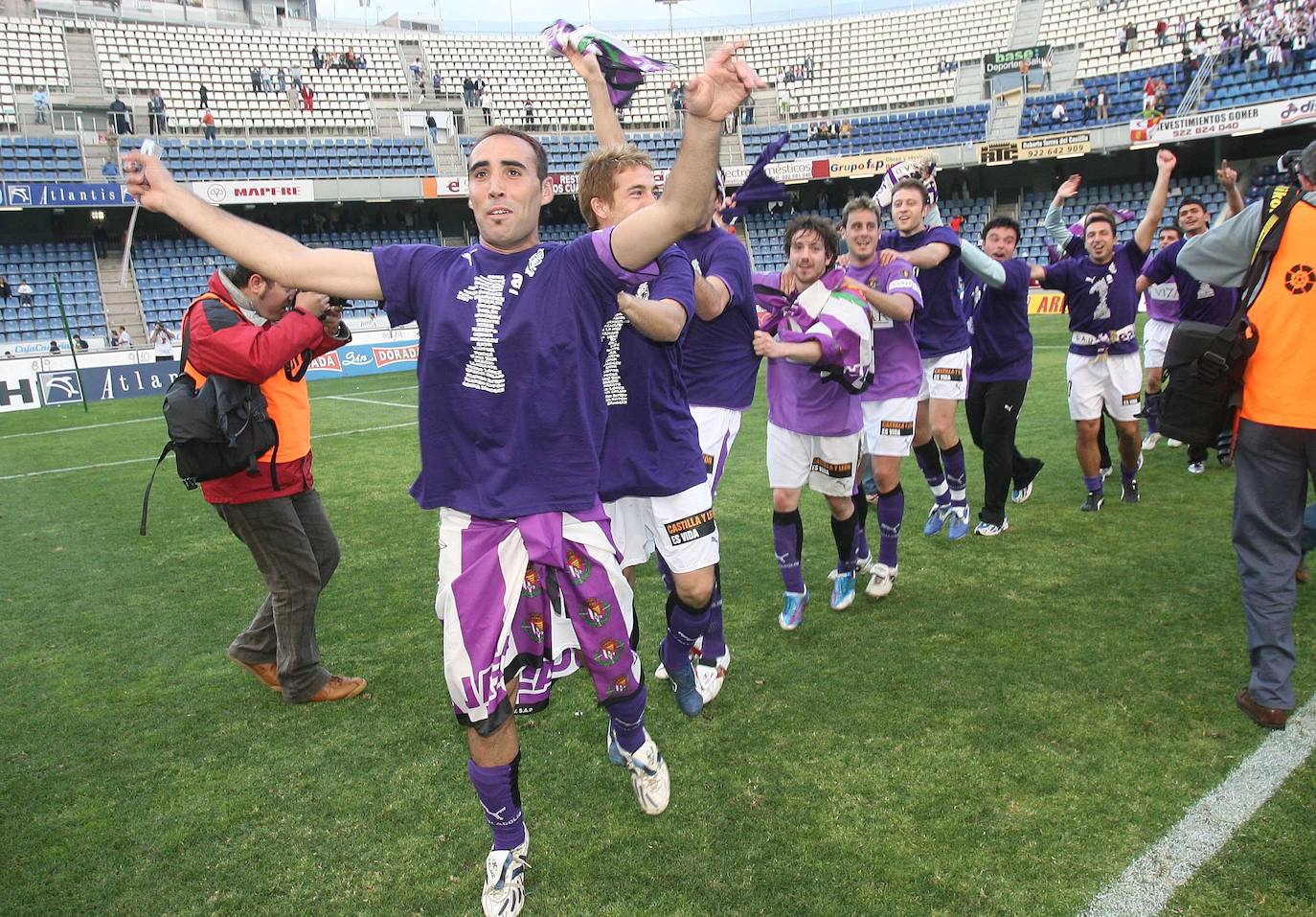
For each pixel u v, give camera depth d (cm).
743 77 187
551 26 347
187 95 2770
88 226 2330
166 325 2241
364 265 226
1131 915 231
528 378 223
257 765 332
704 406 377
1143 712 330
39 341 2009
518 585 235
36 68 2664
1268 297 311
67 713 380
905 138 2798
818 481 424
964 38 3088
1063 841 261
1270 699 316
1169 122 2256
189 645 454
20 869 275
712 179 199
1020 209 2717
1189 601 431
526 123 2989
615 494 299
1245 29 2412
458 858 273
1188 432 332
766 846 268
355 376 1819
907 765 306
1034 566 494
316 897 258
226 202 2228
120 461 997
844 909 240
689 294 280
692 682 333
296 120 2778
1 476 938
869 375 401
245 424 336
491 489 229
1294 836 258
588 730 344
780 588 488
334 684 384
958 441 545
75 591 546
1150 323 759
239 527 363
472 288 222
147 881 268
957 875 250
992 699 346
